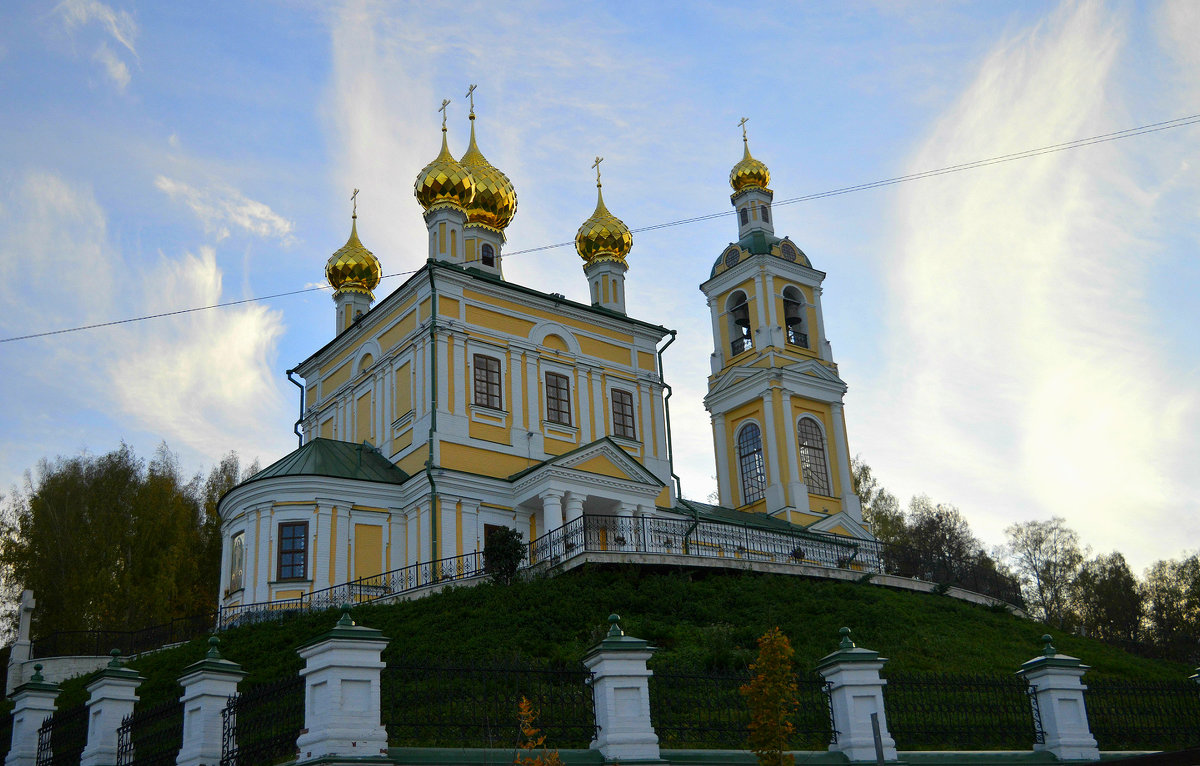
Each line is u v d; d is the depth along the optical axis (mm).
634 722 14453
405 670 13742
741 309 54125
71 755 17438
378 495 37562
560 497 37406
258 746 13320
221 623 33500
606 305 49625
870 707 15922
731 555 38688
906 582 35750
